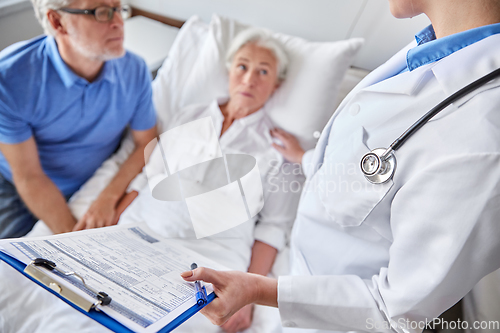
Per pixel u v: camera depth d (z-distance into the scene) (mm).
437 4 492
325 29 1220
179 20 1576
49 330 669
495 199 400
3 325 670
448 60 485
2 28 1314
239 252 929
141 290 513
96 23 892
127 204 1085
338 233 674
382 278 559
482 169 402
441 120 457
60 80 970
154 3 1590
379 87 566
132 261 609
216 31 1239
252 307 840
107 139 1188
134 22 1614
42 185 1032
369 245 627
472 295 838
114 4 912
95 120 1104
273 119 1129
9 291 704
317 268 737
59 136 1080
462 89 441
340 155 601
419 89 520
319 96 1090
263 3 1301
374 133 554
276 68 1096
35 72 942
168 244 752
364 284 584
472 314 819
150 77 1200
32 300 707
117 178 1129
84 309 437
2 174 1136
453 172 421
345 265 667
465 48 476
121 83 1085
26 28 1399
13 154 989
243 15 1376
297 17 1254
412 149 477
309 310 579
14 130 958
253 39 1104
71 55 951
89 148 1170
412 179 465
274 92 1131
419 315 506
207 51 1244
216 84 1218
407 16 545
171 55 1332
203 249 896
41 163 1124
